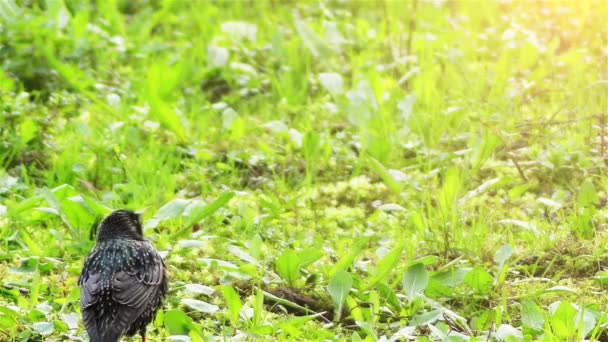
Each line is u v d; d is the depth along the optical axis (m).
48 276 8.60
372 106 11.69
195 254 8.96
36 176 10.73
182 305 8.16
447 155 10.97
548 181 10.76
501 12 15.07
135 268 7.41
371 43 14.41
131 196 10.23
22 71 12.63
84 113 11.84
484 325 7.81
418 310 8.00
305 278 8.61
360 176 10.88
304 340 7.63
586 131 11.15
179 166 11.14
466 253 9.03
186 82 13.11
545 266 9.01
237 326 7.82
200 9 15.39
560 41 13.40
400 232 9.48
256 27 14.34
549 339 7.32
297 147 11.47
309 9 15.78
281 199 10.28
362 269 8.73
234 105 12.85
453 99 12.45
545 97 12.33
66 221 9.24
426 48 13.36
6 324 7.62
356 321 7.55
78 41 13.27
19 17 13.12
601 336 7.79
